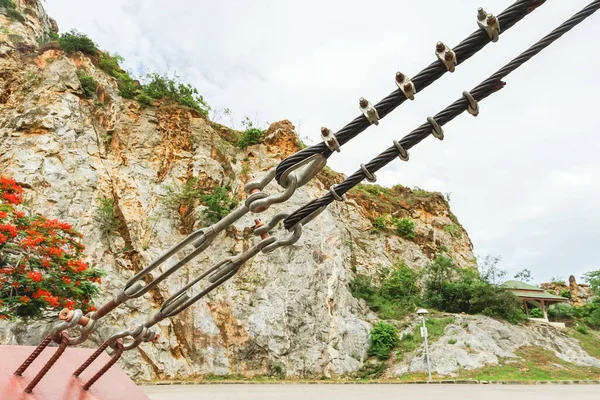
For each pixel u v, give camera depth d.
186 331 25.42
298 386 21.22
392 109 2.07
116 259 26.89
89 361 3.10
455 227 49.75
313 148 2.13
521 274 46.97
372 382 23.94
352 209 42.75
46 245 16.25
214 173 33.31
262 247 2.52
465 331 30.16
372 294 34.81
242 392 17.56
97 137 31.20
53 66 32.62
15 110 30.00
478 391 18.19
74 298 16.80
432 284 37.12
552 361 28.30
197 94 37.88
